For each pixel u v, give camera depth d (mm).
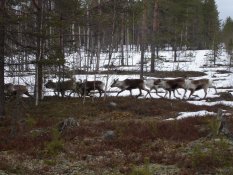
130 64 60719
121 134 17453
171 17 58219
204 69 57531
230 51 66812
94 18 26109
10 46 23047
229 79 47219
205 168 12703
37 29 22891
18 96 21391
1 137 17219
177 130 17922
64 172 12750
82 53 54750
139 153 14836
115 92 35844
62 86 30281
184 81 31000
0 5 21547
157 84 31000
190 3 59844
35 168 13133
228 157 13469
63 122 19047
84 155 14625
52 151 14680
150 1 46719
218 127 16562
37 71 26938
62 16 25094
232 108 25938
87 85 30516
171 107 26062
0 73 22438
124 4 27047
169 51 77500
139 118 23188
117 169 13023
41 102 27203
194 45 84500
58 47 23719
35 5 23172
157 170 12727
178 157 13875
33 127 19672
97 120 22469
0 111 22281
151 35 51906
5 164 13086
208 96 32844
